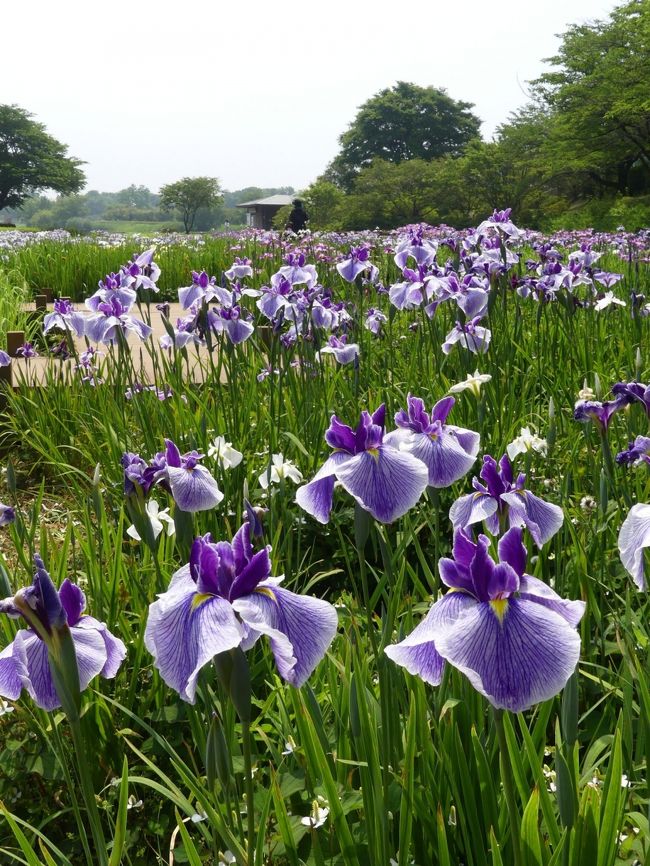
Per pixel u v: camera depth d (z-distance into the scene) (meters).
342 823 2.18
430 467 2.71
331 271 13.23
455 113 109.69
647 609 3.32
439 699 2.42
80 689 1.96
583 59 50.44
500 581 1.62
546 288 7.00
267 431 5.86
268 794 2.30
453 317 6.82
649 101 45.38
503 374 6.27
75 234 42.09
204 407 5.67
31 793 3.17
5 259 21.45
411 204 69.31
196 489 3.05
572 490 4.53
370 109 107.94
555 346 6.93
